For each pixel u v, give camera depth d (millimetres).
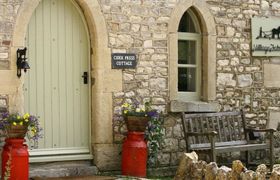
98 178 7457
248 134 9188
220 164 9180
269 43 9680
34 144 7898
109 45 8234
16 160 6898
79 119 8242
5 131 7355
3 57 7473
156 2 8602
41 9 7953
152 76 8586
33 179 7332
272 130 8820
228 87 9312
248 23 9500
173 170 8648
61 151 8055
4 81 7473
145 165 7953
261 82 9656
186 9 8875
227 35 9281
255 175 6234
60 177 7508
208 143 8617
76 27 8203
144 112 7840
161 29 8648
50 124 8016
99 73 8148
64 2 8109
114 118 8289
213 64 9141
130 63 8375
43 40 7969
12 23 7527
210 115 8867
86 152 8234
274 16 9750
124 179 7551
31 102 7879
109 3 8227
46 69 7988
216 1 9164
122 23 8328
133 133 7891
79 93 8234
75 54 8203
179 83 9141
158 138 8273
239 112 9219
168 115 8727
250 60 9539
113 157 8266
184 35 9086
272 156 8836
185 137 8328
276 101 9844
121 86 8328
